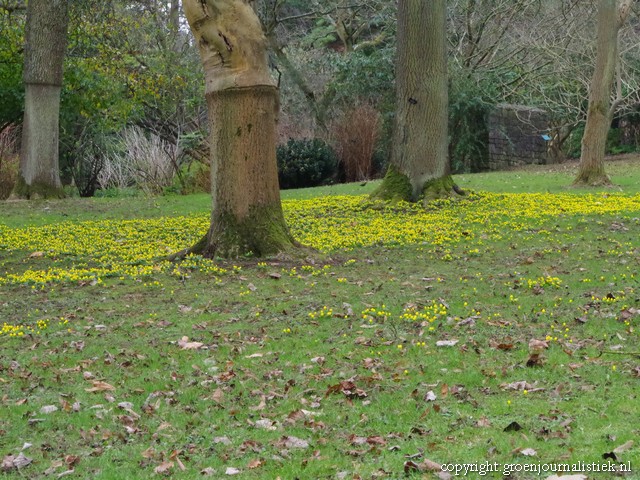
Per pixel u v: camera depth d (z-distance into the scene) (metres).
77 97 24.28
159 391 6.50
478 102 31.20
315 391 6.39
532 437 5.28
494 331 7.89
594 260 11.42
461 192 17.97
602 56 20.83
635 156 34.31
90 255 12.94
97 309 9.34
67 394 6.51
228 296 9.81
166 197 22.22
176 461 5.22
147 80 26.25
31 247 13.66
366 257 12.06
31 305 9.65
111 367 7.20
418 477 4.77
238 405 6.20
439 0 17.22
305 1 40.25
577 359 6.89
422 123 17.50
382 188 17.86
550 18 31.88
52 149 21.56
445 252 12.34
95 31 25.09
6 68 23.62
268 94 11.66
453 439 5.33
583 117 34.41
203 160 28.17
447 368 6.80
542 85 33.69
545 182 22.73
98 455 5.36
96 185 28.34
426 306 8.93
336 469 4.98
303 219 16.17
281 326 8.41
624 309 8.42
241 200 11.74
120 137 30.75
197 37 11.53
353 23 37.50
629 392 6.01
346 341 7.74
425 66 17.36
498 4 30.98
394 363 6.97
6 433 5.73
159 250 13.06
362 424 5.70
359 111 29.77
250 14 11.35
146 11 29.75
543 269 10.84
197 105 30.89
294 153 27.23
